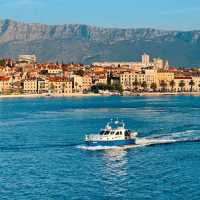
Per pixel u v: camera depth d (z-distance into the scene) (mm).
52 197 134375
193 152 195000
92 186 144875
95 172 162250
